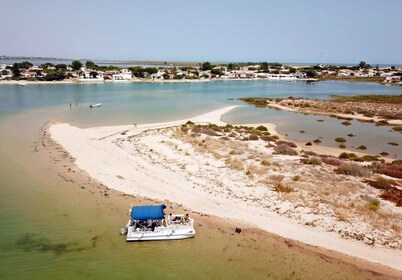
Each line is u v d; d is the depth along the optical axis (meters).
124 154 48.25
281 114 93.94
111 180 38.34
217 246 25.47
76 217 29.38
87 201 32.69
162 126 70.00
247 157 45.97
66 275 21.62
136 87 165.38
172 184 37.34
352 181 37.22
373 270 23.02
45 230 27.08
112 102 107.31
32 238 25.88
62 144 53.19
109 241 25.81
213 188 36.19
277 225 28.64
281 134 68.81
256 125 76.62
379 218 29.31
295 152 49.72
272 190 35.09
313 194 33.75
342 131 73.25
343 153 52.50
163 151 49.84
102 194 34.44
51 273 21.78
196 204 32.53
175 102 112.44
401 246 25.83
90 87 157.38
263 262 23.61
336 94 149.50
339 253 24.89
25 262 22.84
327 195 33.47
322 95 144.88
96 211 30.59
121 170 41.66
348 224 28.64
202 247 25.31
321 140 64.81
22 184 36.69
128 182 37.81
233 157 46.28
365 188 35.25
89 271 22.12
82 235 26.52
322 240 26.50
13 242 25.23
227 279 21.70
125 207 31.52
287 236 27.03
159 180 38.47
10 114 79.06
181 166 43.16
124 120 76.56
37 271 21.92
